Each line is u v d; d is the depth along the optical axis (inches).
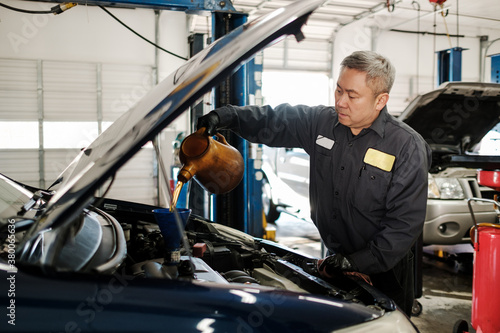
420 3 315.0
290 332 34.4
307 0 40.6
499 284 85.5
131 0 96.4
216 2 103.7
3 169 270.7
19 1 257.0
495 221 133.6
